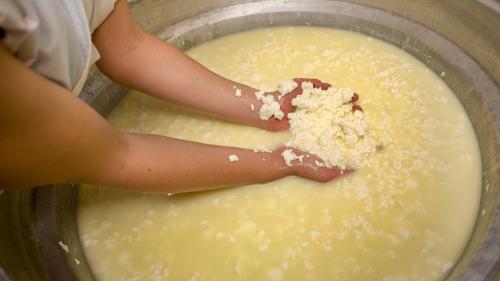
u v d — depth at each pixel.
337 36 0.93
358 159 0.72
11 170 0.51
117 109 0.85
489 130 0.72
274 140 0.76
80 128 0.53
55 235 0.67
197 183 0.65
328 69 0.86
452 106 0.79
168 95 0.75
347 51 0.90
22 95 0.47
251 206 0.69
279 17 0.96
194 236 0.67
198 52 0.94
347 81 0.83
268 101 0.75
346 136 0.73
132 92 0.87
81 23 0.56
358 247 0.64
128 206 0.71
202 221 0.68
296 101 0.75
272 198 0.69
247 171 0.68
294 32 0.95
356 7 0.93
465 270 0.56
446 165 0.71
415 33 0.87
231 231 0.67
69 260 0.65
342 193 0.69
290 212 0.68
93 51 0.61
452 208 0.67
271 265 0.63
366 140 0.73
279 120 0.76
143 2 0.89
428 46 0.85
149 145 0.62
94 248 0.68
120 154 0.59
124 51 0.71
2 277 0.49
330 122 0.74
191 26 0.95
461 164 0.71
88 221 0.71
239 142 0.76
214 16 0.96
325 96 0.76
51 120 0.50
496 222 0.60
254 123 0.77
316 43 0.92
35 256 0.63
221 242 0.66
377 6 0.92
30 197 0.69
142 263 0.65
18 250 0.60
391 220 0.66
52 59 0.52
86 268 0.65
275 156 0.70
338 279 0.61
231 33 0.97
